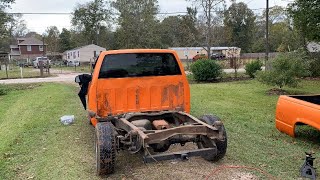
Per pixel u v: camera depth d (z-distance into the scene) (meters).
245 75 24.75
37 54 84.88
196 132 4.88
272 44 71.12
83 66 57.59
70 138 7.30
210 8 37.91
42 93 16.05
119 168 5.49
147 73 6.25
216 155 5.42
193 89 16.98
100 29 82.38
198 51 61.75
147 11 63.66
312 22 20.61
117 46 70.12
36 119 9.32
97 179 5.05
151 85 6.28
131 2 63.69
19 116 10.30
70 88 18.16
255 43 76.25
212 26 40.53
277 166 5.40
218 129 5.04
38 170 5.43
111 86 6.10
